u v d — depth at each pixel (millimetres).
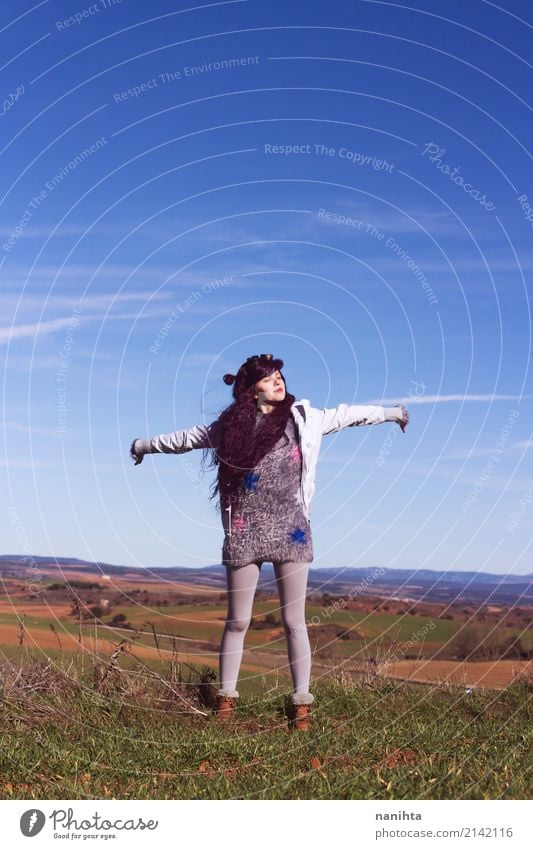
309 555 5699
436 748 5066
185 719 5602
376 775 4391
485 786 4234
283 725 5578
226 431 5707
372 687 6555
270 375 5734
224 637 5762
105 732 5113
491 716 5859
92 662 5988
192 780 4434
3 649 6031
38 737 4879
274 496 5645
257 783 4324
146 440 5953
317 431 5762
